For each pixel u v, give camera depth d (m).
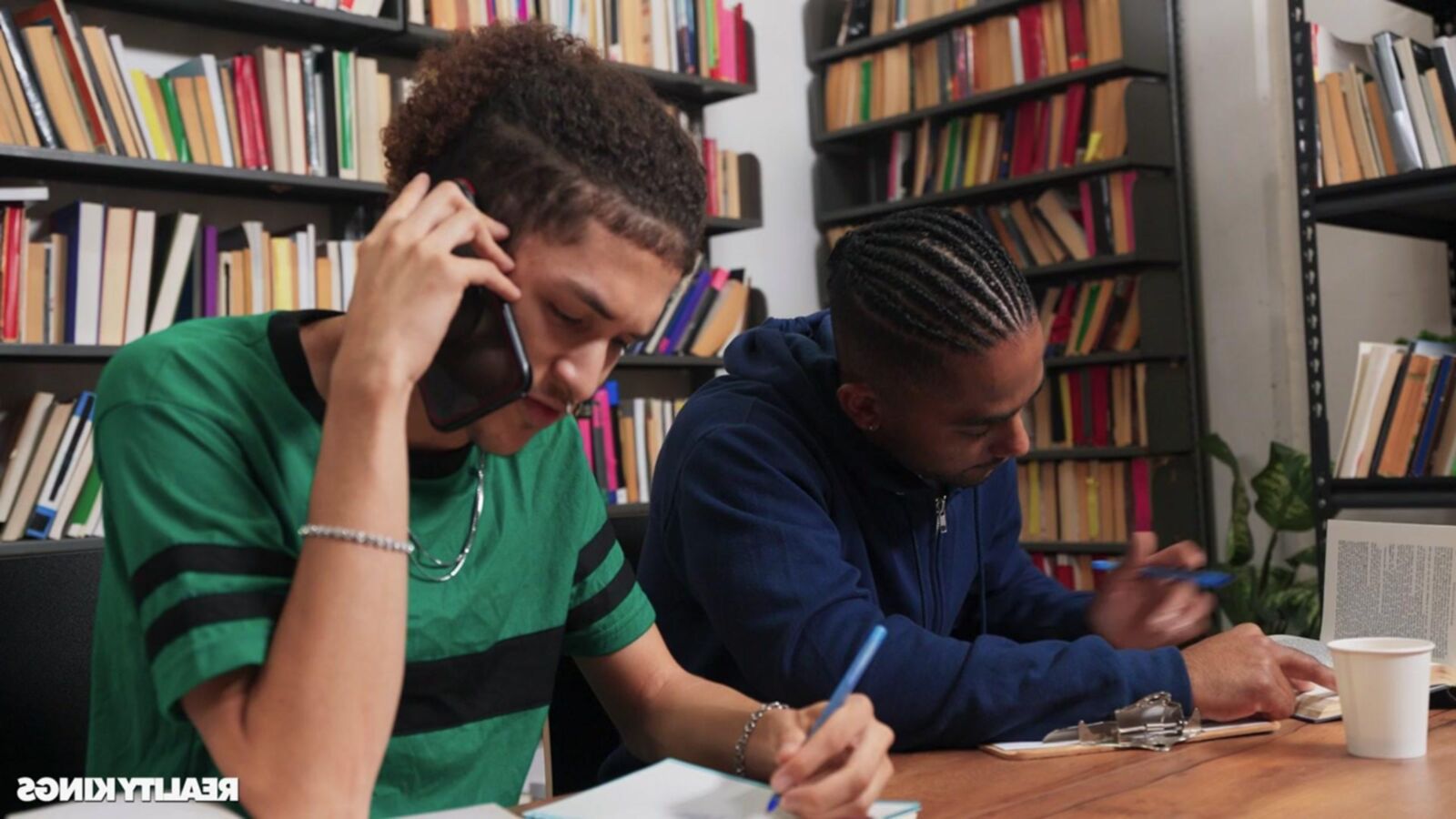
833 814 0.80
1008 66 3.79
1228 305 3.63
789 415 1.31
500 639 1.01
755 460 1.23
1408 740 0.98
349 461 0.78
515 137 0.83
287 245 2.91
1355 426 2.67
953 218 1.21
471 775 0.99
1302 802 0.85
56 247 2.62
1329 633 1.37
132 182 2.84
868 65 4.14
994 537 1.54
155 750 0.85
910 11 4.01
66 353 2.57
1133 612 1.33
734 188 3.82
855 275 1.21
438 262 0.80
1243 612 3.19
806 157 4.30
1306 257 2.78
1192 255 3.68
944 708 1.07
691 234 0.86
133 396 0.85
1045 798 0.90
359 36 3.11
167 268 2.72
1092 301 3.66
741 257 4.07
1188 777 0.94
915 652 1.10
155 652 0.77
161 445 0.82
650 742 1.10
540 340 0.83
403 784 0.95
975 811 0.87
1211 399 3.67
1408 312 3.32
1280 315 3.53
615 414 3.44
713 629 1.30
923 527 1.37
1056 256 3.75
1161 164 3.60
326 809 0.74
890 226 1.22
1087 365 3.69
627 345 0.88
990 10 3.80
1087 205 3.64
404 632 0.78
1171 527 3.56
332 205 3.19
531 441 1.06
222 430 0.84
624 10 3.54
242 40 3.07
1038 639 1.49
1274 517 3.22
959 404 1.16
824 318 1.55
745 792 0.85
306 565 0.77
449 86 0.89
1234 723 1.12
